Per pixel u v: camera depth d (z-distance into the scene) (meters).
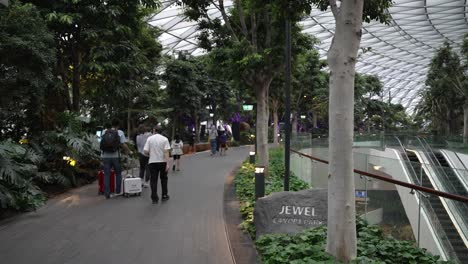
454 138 21.19
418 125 62.91
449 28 39.97
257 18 13.50
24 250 6.00
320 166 11.56
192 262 5.47
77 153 11.88
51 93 12.38
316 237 5.86
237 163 20.27
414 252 5.39
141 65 15.33
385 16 7.79
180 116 29.55
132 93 17.77
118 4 13.19
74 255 5.77
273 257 5.14
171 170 17.02
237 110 40.31
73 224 7.58
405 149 19.27
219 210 8.84
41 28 9.96
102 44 13.18
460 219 6.28
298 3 7.61
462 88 27.53
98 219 7.99
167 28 30.28
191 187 12.26
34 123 11.35
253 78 13.43
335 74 4.98
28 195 8.74
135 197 10.54
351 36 4.93
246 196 10.30
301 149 16.52
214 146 25.66
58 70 13.48
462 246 6.27
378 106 59.72
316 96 36.69
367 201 7.62
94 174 13.38
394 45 47.28
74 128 12.11
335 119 4.99
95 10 12.38
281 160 20.31
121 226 7.43
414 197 6.21
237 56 12.41
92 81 16.17
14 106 10.09
